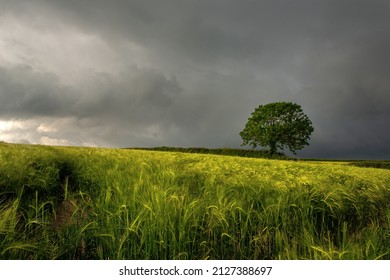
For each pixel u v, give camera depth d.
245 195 5.27
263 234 4.20
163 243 3.43
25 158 6.57
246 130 41.66
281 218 4.55
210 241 3.93
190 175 7.01
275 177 7.46
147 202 3.99
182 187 5.35
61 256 3.28
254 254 3.93
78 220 3.96
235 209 4.35
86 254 3.56
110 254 3.37
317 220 5.29
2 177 4.80
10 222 3.03
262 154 41.72
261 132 39.91
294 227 4.56
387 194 7.44
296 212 4.89
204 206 4.36
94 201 4.75
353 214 5.86
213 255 3.81
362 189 7.35
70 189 5.79
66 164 7.75
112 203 4.18
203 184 6.36
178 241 3.62
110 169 6.77
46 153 8.66
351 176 9.91
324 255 3.18
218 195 4.82
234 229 4.05
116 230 3.51
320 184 6.37
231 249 3.94
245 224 4.05
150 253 3.45
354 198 6.23
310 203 5.37
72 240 3.38
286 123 39.34
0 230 2.79
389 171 16.55
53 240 3.44
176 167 8.25
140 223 3.58
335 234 4.94
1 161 5.67
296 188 6.01
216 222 3.96
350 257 3.11
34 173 5.26
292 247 3.94
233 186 5.80
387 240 3.93
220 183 6.39
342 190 6.17
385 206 6.75
